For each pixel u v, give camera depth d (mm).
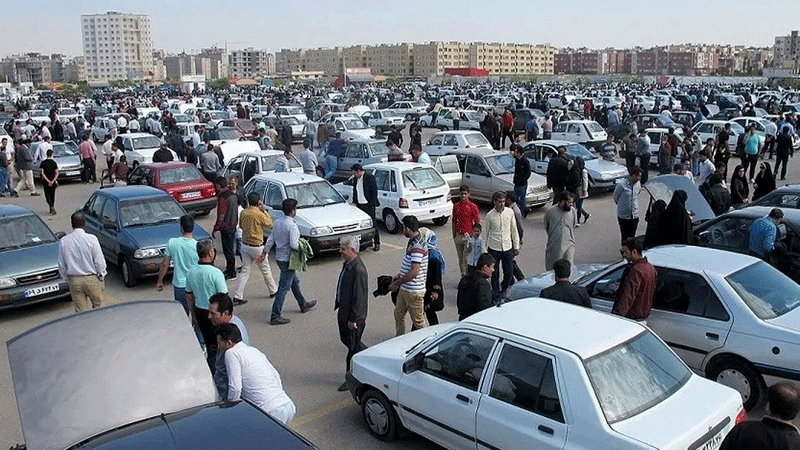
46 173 19391
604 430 5027
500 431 5633
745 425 4586
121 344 5480
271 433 4570
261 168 19453
